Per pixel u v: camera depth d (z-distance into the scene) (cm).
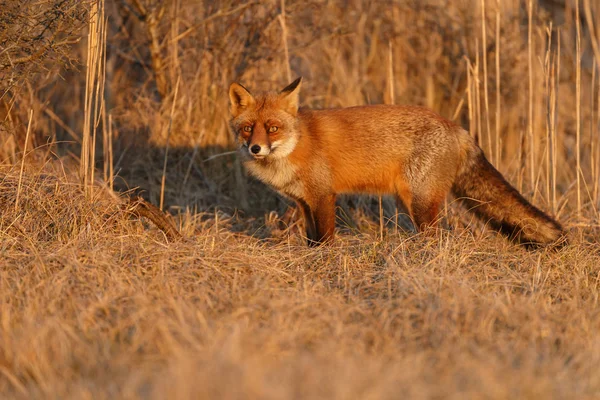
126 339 632
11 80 959
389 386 509
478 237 1027
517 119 1531
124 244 885
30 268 793
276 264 876
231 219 1243
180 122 1370
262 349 579
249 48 1386
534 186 1255
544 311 711
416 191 1068
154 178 1339
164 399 489
